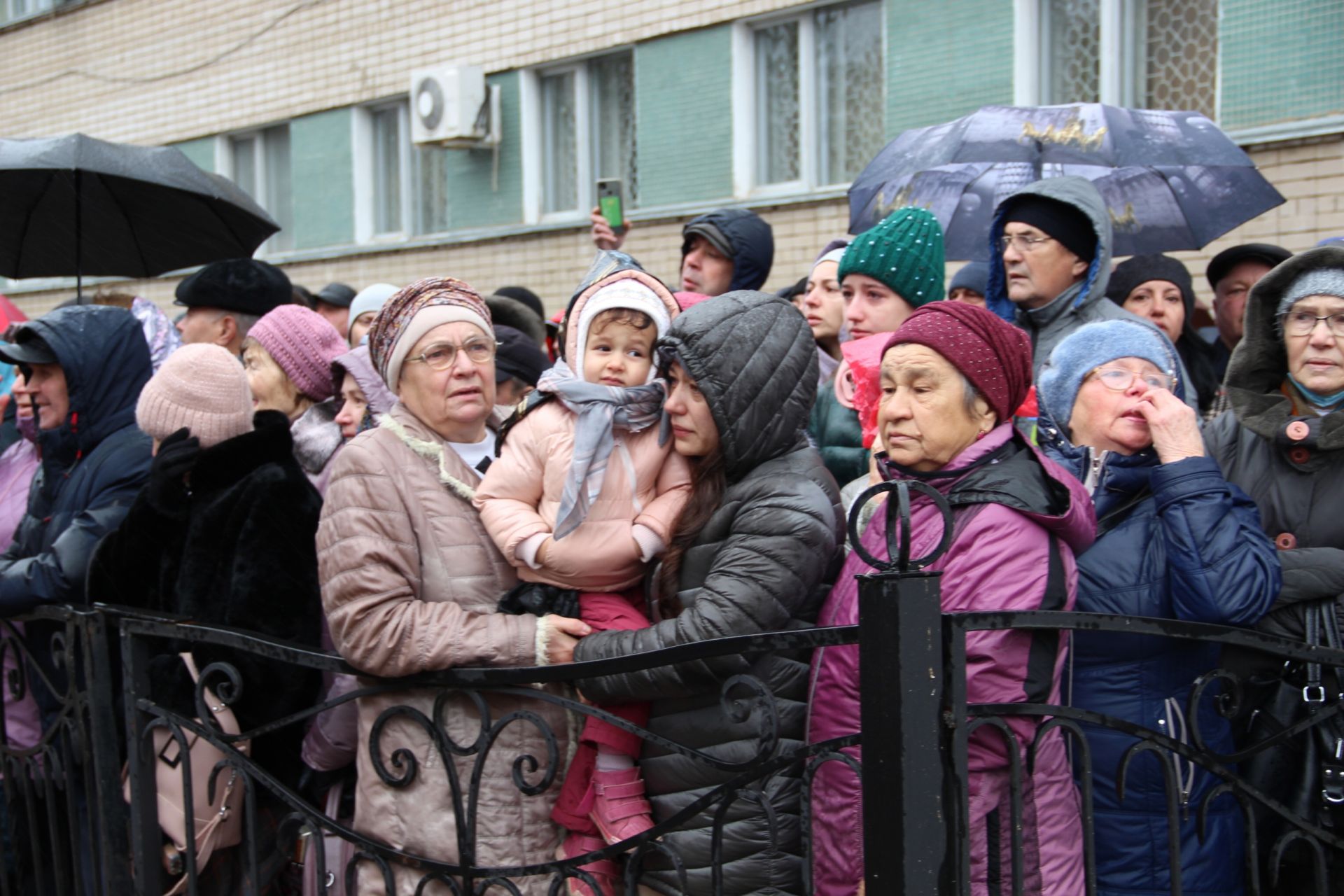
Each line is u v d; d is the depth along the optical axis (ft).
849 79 24.79
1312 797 7.58
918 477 7.30
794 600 6.97
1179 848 6.64
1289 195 18.79
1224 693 7.16
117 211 15.51
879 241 10.07
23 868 11.03
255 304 13.91
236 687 8.18
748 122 26.04
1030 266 10.70
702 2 26.30
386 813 7.90
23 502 12.21
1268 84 18.94
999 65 22.04
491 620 7.48
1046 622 6.02
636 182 28.86
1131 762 7.36
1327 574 7.66
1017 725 6.77
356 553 7.61
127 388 10.98
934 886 5.70
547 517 7.59
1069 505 7.04
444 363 8.14
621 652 7.03
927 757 5.70
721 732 7.15
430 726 7.48
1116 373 8.11
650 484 7.59
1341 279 8.10
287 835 8.79
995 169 14.16
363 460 7.87
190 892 8.49
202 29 37.14
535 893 7.73
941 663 5.76
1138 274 13.48
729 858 7.14
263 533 8.64
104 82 40.16
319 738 8.77
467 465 8.26
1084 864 7.11
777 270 25.55
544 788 7.07
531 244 30.37
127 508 10.33
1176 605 7.28
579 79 29.35
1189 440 7.50
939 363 7.15
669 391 7.46
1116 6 20.81
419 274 32.86
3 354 10.51
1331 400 8.13
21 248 15.92
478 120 30.68
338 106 34.01
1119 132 13.56
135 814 8.80
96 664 9.01
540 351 13.33
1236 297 14.10
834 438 10.80
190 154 38.14
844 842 7.16
